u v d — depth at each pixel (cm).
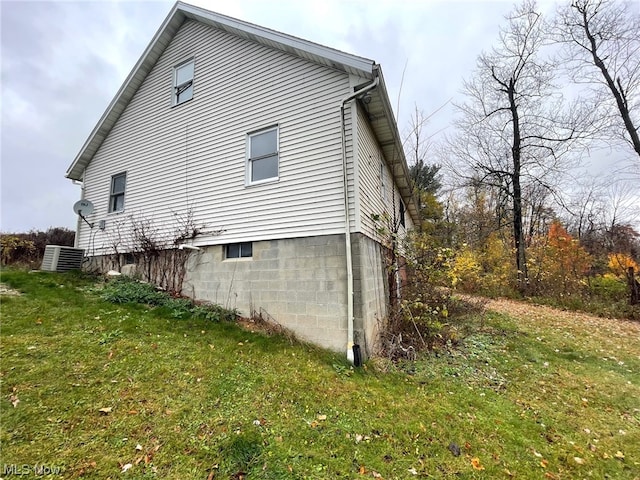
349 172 551
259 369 429
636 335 745
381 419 338
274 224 618
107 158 970
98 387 340
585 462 288
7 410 285
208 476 243
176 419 306
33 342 419
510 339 685
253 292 629
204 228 722
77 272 875
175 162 796
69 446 257
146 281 807
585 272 1233
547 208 1888
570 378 484
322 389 392
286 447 282
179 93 822
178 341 489
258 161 666
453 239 1415
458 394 411
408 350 546
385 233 685
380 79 533
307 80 612
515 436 322
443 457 285
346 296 531
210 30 771
